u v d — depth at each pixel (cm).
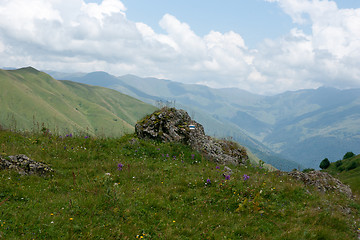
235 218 927
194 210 942
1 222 675
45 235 660
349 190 1661
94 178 1120
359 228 1016
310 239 835
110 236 708
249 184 1236
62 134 1775
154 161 1538
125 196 961
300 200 1190
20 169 1057
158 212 888
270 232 855
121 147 1666
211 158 1903
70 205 830
